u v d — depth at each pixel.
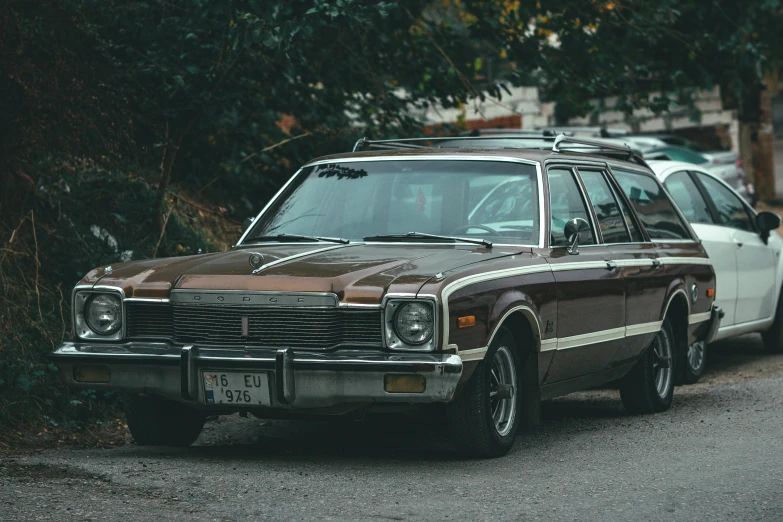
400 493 5.54
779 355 12.01
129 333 6.36
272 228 7.41
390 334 5.81
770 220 11.52
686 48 14.63
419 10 13.80
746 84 15.09
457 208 7.10
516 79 14.14
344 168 7.60
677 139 26.64
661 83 14.92
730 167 25.11
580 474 6.08
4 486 5.47
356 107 14.57
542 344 6.70
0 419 7.36
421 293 5.77
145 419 6.80
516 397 6.61
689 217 10.58
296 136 13.03
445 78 13.84
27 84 9.16
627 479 5.95
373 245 6.87
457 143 12.14
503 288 6.28
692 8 14.41
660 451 6.80
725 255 10.78
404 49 13.77
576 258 7.20
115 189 10.85
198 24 10.55
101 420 8.00
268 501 5.30
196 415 7.02
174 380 6.13
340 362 5.77
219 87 11.17
